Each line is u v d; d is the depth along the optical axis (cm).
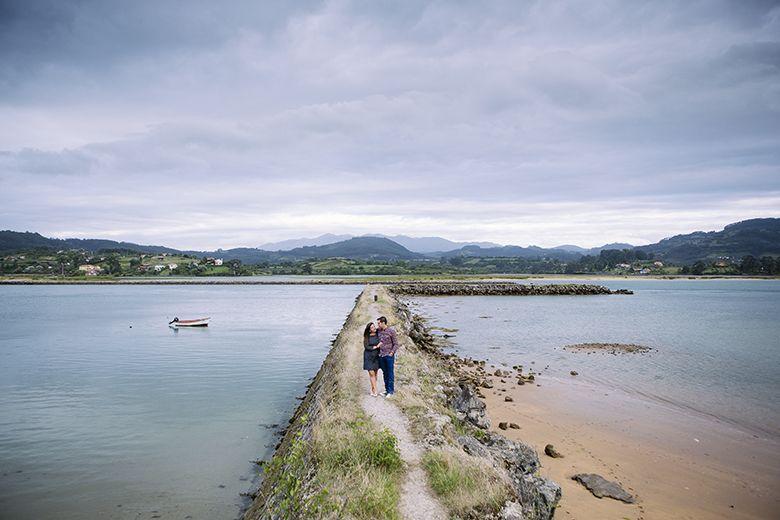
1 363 3344
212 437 1822
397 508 838
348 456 1017
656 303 8594
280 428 1922
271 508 1044
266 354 3603
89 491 1380
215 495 1352
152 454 1653
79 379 2816
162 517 1232
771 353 3406
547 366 2945
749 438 1719
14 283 17788
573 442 1658
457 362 2989
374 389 1498
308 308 7756
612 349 3581
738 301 9188
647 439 1695
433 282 15400
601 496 1258
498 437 1405
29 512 1266
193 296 11225
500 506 891
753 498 1280
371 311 4259
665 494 1293
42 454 1666
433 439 1130
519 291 11112
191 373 2945
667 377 2639
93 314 6975
